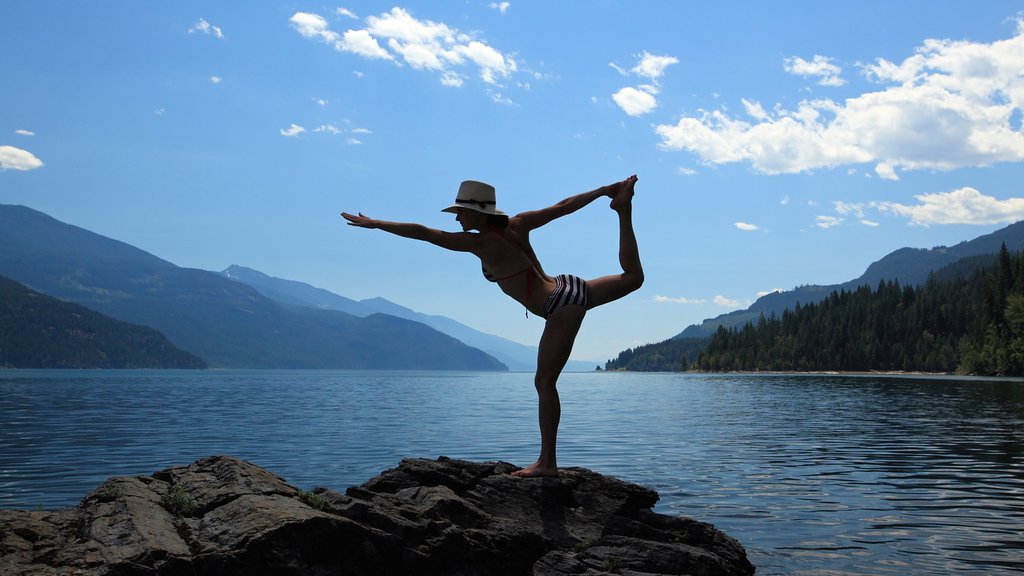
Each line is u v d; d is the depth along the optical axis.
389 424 36.94
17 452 24.14
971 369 153.38
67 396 70.00
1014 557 10.31
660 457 22.70
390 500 7.13
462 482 8.19
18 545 5.52
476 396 78.31
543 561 7.11
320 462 21.38
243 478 7.08
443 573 6.50
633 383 145.50
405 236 7.05
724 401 63.81
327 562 5.84
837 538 11.55
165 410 49.03
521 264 7.59
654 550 7.49
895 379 139.25
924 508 14.04
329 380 178.62
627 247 8.03
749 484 17.17
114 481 7.10
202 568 5.41
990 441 26.92
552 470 8.32
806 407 52.25
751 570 8.65
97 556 5.31
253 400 65.88
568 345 7.88
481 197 7.31
